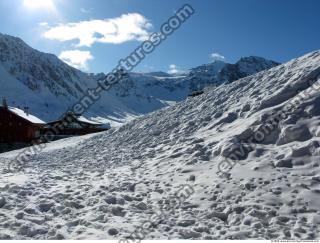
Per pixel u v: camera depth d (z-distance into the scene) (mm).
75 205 11953
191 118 25047
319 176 12164
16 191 13531
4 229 9328
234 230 9805
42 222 10078
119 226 9945
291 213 10586
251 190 12203
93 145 30891
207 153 16766
